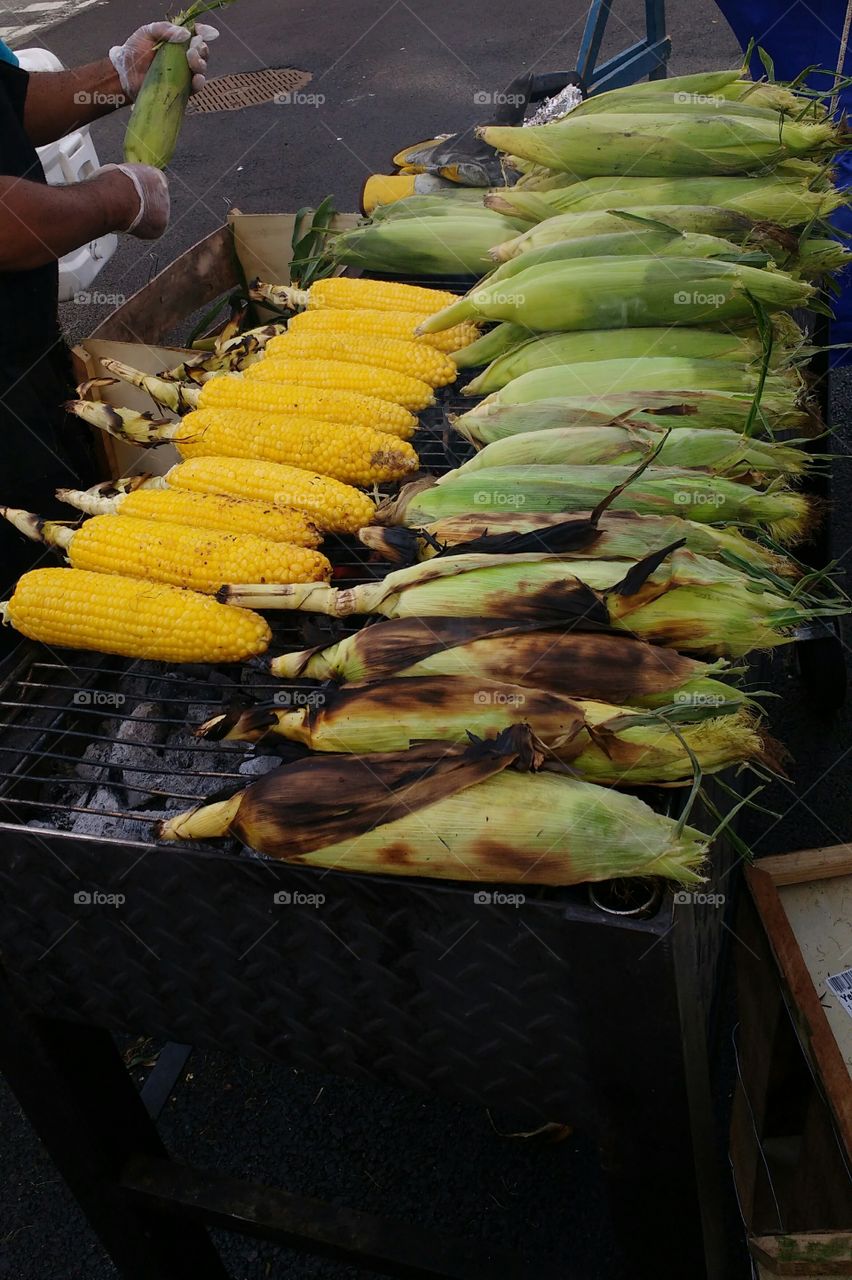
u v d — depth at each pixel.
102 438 3.00
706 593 1.53
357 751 1.44
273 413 2.20
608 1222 2.22
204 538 1.79
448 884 1.32
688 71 7.69
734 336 2.19
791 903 2.02
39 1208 2.42
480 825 1.27
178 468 2.04
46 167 5.06
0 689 1.76
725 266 2.14
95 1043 1.82
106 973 1.58
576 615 1.49
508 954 1.30
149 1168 1.92
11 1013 1.66
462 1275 1.75
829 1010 1.86
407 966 1.38
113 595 1.70
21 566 2.74
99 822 1.69
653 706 1.45
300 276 3.42
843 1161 1.63
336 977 1.44
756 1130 1.94
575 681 1.44
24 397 2.61
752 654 2.00
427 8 10.59
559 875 1.27
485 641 1.48
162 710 1.86
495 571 1.58
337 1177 2.38
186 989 1.55
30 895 1.51
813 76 3.17
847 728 3.21
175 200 7.60
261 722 1.47
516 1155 2.38
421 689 1.42
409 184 3.46
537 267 2.22
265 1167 2.42
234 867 1.37
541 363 2.25
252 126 8.55
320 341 2.41
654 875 1.27
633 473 1.64
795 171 2.57
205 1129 2.51
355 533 1.97
